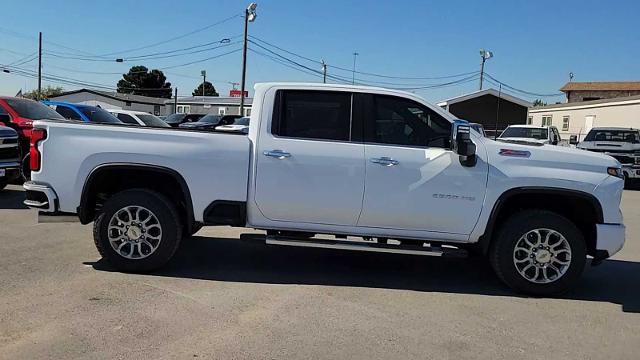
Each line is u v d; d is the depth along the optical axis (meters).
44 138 5.73
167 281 5.63
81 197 5.73
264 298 5.23
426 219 5.63
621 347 4.42
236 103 61.38
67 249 6.67
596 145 18.23
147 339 4.20
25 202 5.85
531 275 5.67
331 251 7.21
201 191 5.69
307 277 6.00
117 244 5.79
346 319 4.77
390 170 5.57
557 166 5.62
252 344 4.18
